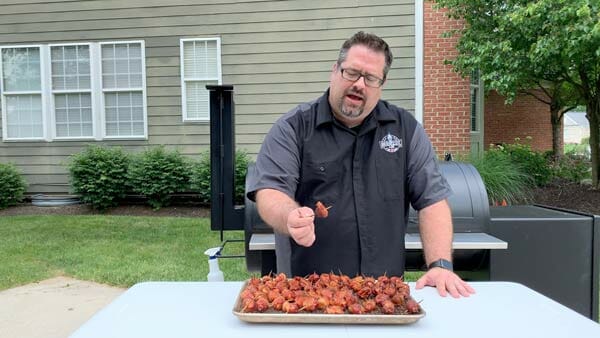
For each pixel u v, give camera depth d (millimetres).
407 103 7133
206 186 7066
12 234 5922
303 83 7363
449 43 6949
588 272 2559
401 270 1776
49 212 7516
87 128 7953
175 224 6461
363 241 1725
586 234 2551
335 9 7223
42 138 8023
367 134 1740
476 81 8180
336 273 1735
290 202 1568
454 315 1310
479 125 8297
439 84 6996
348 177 1728
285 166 1693
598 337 1165
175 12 7582
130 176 7348
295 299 1264
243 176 6590
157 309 1360
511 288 1577
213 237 5715
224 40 7500
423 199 1796
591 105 7613
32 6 7863
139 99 7797
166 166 7289
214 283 1638
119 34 7723
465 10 6555
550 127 14102
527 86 8359
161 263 4637
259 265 2484
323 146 1721
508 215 2678
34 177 8109
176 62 7637
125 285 4078
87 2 7754
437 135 7031
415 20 7008
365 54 1597
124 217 6980
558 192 7727
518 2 5977
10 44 7953
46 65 7887
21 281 4188
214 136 2789
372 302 1254
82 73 7863
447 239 1713
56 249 5199
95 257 4871
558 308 1382
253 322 1223
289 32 7355
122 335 1164
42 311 3533
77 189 7410
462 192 2520
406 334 1162
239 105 7520
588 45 5418
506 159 7004
